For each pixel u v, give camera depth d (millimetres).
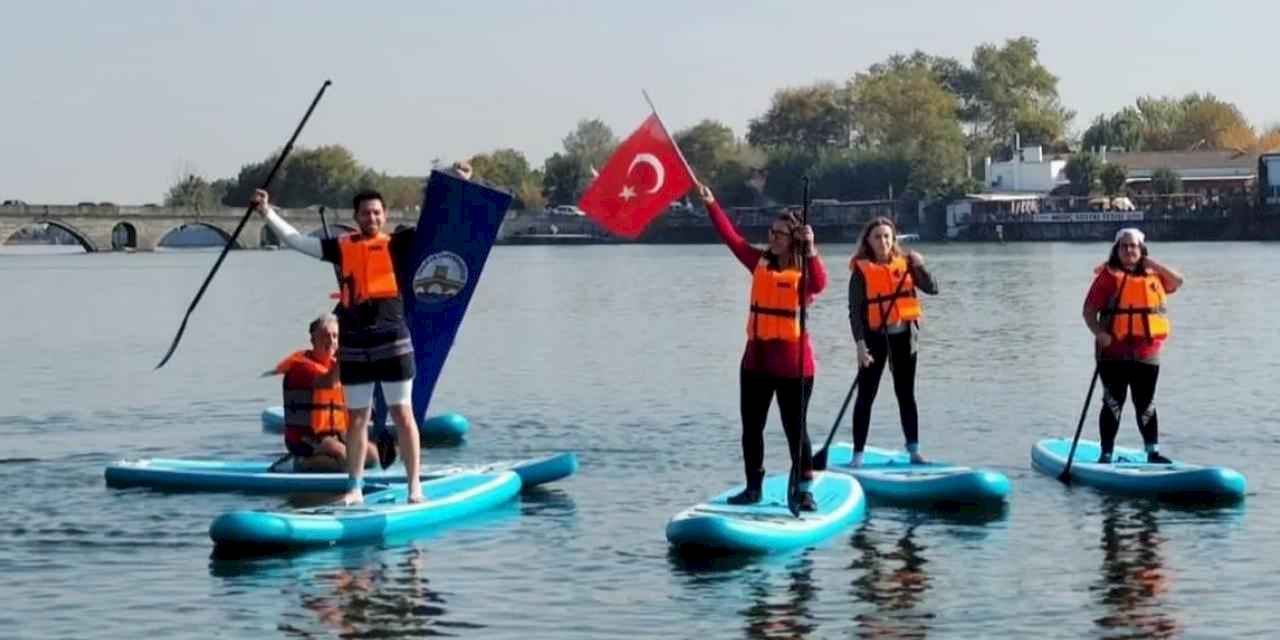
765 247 14164
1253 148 189250
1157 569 12562
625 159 14719
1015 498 15570
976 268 79688
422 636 11008
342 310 14336
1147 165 170750
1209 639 10625
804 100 181625
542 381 28172
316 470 16391
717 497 14688
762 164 173750
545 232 174125
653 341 37469
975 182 156125
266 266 111812
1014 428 21078
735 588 12133
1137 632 10820
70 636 11086
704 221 166000
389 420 16422
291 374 16547
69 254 163250
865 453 17234
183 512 15227
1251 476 16734
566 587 12250
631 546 13617
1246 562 12719
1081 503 15242
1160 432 20250
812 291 13867
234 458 19422
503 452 19438
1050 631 10883
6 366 32875
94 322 48188
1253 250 101688
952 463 17891
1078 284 61719
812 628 11055
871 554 13172
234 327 45156
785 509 14133
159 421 23312
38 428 22531
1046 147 187375
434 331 16484
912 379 16562
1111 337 16422
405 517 14227
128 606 11836
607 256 123688
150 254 149750
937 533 13961
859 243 16562
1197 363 29266
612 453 19156
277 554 13391
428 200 16312
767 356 13844
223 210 145875
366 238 14297
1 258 139875
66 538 14125
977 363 30156
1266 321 39719
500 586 12297
